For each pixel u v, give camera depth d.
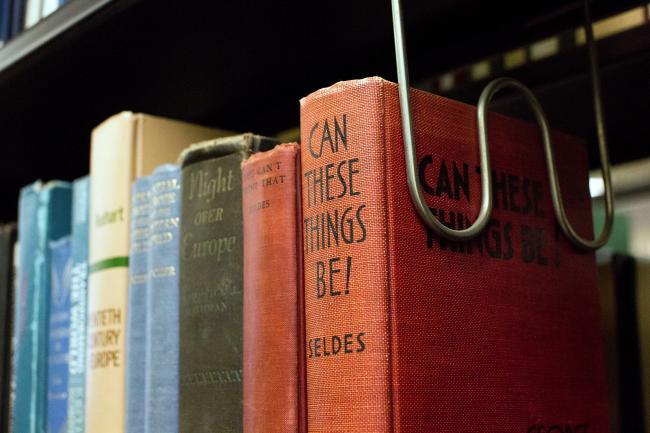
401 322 0.51
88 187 0.80
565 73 0.77
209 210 0.64
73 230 0.81
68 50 0.77
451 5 0.75
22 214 0.89
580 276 0.62
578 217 0.64
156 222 0.68
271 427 0.56
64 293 0.82
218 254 0.63
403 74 0.53
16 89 0.85
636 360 0.76
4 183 1.19
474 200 0.56
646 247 0.77
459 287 0.54
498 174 0.59
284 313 0.56
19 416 0.85
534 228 0.60
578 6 0.75
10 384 0.97
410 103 0.53
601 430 0.61
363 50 0.82
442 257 0.54
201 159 0.65
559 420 0.58
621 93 0.77
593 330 0.62
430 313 0.53
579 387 0.60
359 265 0.52
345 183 0.53
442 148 0.55
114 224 0.73
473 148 0.57
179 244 0.66
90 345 0.74
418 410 0.51
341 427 0.51
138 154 0.74
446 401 0.52
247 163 0.60
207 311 0.63
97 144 0.76
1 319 1.00
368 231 0.52
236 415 0.60
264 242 0.58
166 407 0.65
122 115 0.74
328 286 0.53
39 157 1.07
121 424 0.71
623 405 0.76
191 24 0.73
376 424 0.50
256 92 0.90
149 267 0.69
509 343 0.56
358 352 0.51
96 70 0.82
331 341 0.52
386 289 0.51
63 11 0.75
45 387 0.83
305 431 0.55
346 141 0.53
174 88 0.88
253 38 0.77
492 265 0.57
